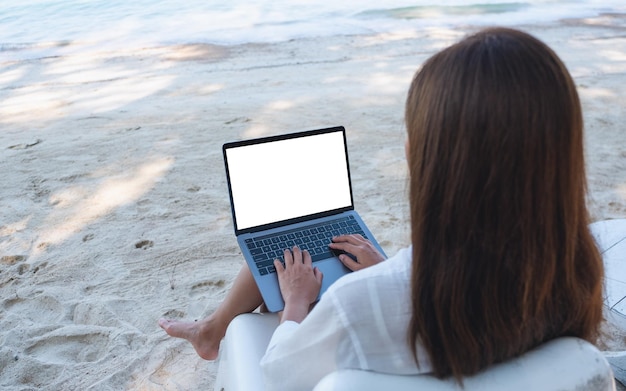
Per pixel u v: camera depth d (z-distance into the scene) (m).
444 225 0.98
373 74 7.86
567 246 1.01
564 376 1.05
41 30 11.62
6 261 3.38
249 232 1.99
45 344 2.68
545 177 0.95
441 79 0.97
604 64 8.19
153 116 6.11
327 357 1.13
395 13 12.74
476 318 1.00
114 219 3.86
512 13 12.77
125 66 8.88
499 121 0.93
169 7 13.55
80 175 4.57
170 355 2.60
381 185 4.34
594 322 1.15
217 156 4.93
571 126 0.96
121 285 3.12
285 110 6.21
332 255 1.90
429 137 0.98
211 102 6.62
